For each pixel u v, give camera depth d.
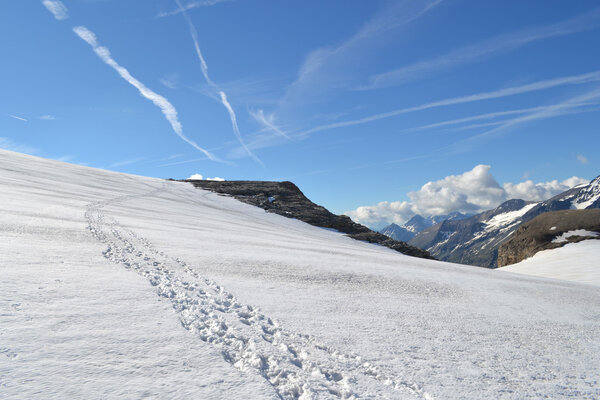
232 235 24.72
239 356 5.70
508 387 6.43
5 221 14.45
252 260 15.17
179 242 17.44
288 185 97.25
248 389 4.57
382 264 20.34
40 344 4.86
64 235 14.19
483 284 17.30
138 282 9.02
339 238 55.91
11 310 5.81
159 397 4.07
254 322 7.70
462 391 5.98
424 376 6.34
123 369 4.57
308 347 6.82
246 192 82.50
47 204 22.98
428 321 9.98
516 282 20.11
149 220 25.50
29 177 41.41
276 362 5.70
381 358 6.88
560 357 8.48
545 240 73.25
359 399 5.00
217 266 13.21
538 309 13.36
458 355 7.70
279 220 59.75
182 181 94.25
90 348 5.00
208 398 4.20
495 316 11.54
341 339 7.60
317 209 76.56
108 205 30.72
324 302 10.43
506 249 83.06
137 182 74.12
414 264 23.31
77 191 38.06
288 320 8.30
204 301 8.48
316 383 5.27
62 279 8.15
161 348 5.36
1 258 9.05
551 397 6.27
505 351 8.40
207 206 56.38
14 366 4.20
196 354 5.35
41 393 3.77
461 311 11.61
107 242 14.49
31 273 8.19
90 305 6.73
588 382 7.14
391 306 11.06
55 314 6.01
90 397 3.85
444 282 16.38
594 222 72.12
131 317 6.45
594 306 15.54
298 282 12.61
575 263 55.75
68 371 4.31
